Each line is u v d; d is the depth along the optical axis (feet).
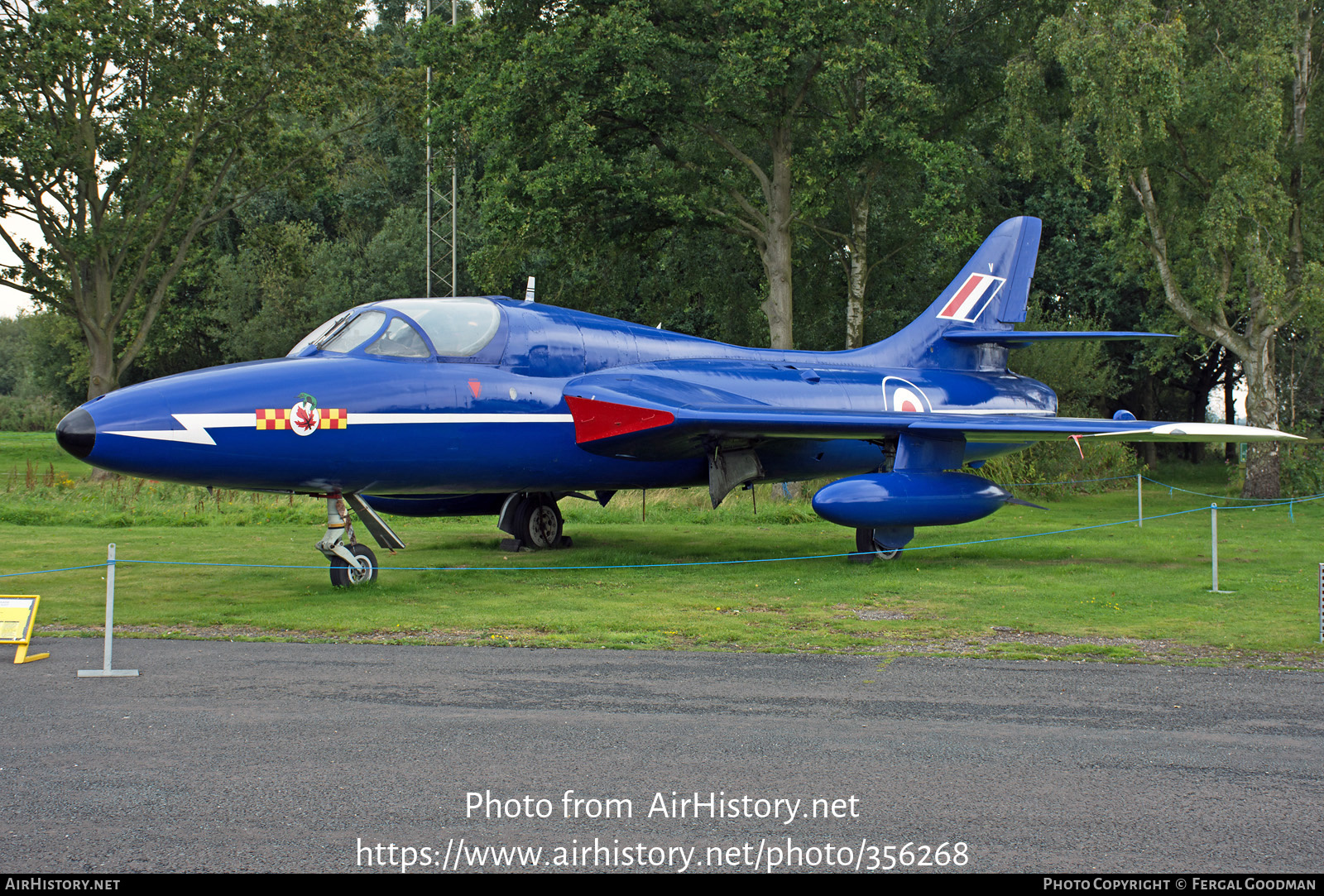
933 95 76.89
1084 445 90.89
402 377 35.86
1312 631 27.55
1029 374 92.73
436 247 151.33
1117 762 16.39
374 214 174.29
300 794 14.80
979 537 54.75
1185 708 19.62
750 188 89.92
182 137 95.81
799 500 73.97
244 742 17.16
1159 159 76.59
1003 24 87.61
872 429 39.60
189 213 103.45
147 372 168.25
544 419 39.37
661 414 36.99
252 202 167.02
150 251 98.68
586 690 20.79
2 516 60.59
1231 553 46.44
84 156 93.30
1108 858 12.82
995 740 17.54
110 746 16.90
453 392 36.76
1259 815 14.23
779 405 44.24
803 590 35.22
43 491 71.10
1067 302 113.91
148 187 96.84
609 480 42.93
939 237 73.51
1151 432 37.01
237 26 94.22
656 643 25.76
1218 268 78.33
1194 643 26.14
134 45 90.07
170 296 132.77
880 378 49.73
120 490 72.38
